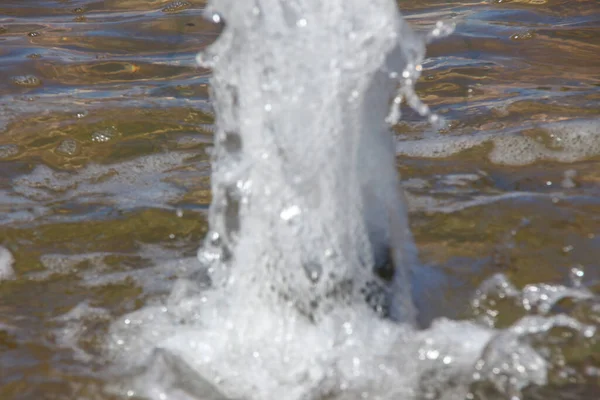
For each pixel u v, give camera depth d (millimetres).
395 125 7293
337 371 4145
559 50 9094
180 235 5609
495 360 4180
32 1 11523
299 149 4348
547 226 5422
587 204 5680
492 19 10211
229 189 4543
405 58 4574
